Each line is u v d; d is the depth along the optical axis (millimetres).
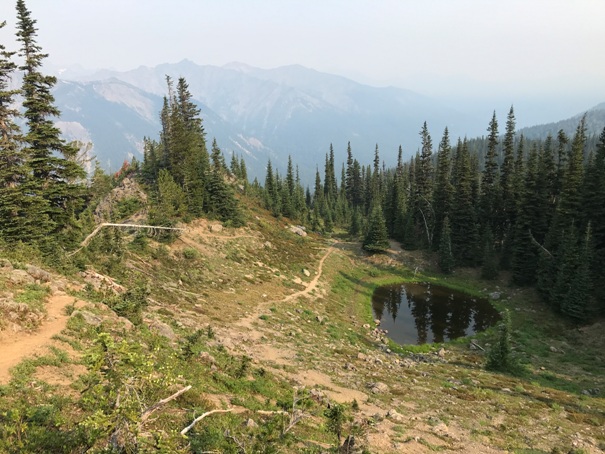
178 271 46156
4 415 10609
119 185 69812
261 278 55594
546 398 28469
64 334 18016
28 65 32094
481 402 26531
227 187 70125
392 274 76125
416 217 92938
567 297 48656
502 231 78875
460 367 37656
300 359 30562
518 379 33781
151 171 69562
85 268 31672
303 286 58969
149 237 51531
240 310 41281
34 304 19797
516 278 63844
